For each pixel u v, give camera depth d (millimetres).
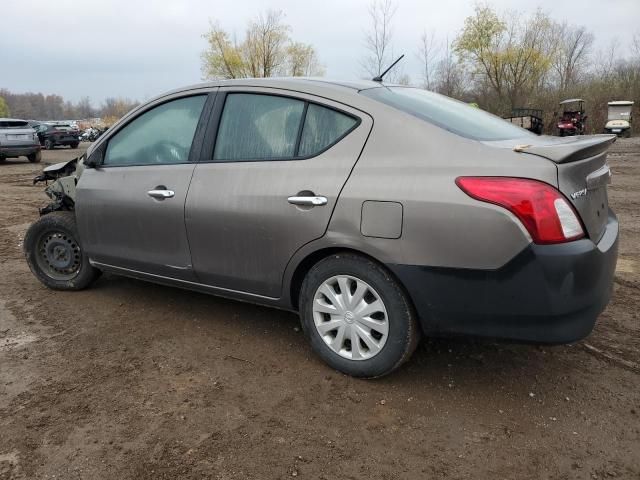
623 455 2471
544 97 35844
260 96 3373
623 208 8586
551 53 36875
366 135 2943
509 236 2502
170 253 3666
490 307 2625
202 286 3629
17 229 7336
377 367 2969
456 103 3678
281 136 3234
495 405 2869
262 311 4113
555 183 2512
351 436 2604
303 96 3199
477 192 2566
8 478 2316
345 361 3088
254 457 2451
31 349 3510
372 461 2432
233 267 3379
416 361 3320
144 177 3738
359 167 2900
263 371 3217
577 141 2879
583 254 2527
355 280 2975
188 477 2322
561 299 2521
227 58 35594
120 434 2613
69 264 4504
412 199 2697
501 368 3242
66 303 4316
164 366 3283
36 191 11266
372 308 2945
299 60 36312
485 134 2992
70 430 2645
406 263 2736
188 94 3691
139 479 2312
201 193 3422
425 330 2850
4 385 3064
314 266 3102
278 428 2664
